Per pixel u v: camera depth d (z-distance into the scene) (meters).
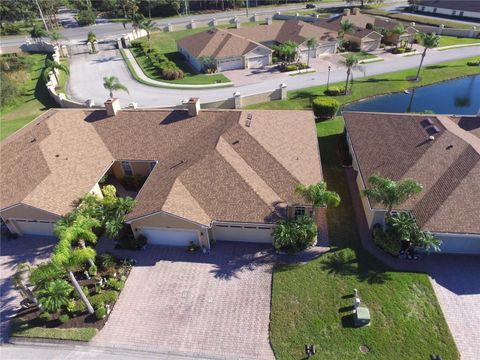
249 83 59.62
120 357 21.61
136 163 34.94
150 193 29.22
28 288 24.94
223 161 29.89
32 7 99.25
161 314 23.86
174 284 25.78
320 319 22.92
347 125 36.97
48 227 30.19
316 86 57.44
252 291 25.05
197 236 28.06
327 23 82.12
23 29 100.38
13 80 62.12
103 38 87.25
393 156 31.09
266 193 28.44
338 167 37.03
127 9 110.31
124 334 22.81
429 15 101.44
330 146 40.53
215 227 28.30
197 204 27.86
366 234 29.03
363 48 73.94
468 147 29.06
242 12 115.88
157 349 21.92
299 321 22.88
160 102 53.59
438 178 28.05
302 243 27.16
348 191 33.69
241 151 31.64
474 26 85.56
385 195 25.25
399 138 32.69
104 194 32.41
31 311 24.47
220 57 64.12
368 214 29.66
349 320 22.77
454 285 24.62
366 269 26.02
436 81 59.28
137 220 27.31
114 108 37.66
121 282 25.77
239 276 26.16
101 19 110.56
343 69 64.00
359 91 55.69
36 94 60.31
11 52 82.44
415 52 72.06
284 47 64.00
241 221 26.88
